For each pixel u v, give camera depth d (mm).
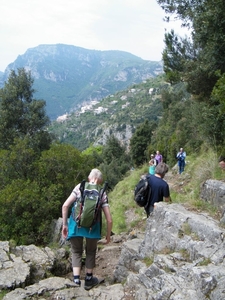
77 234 3805
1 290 3811
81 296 3646
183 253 3812
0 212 10383
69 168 13305
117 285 4047
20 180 12008
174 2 13461
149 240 4492
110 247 6336
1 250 4895
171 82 15133
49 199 11305
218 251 3453
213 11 10234
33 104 24078
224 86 8375
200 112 15805
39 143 23922
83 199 3760
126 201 13695
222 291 2801
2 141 22875
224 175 6492
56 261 4988
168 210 4512
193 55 14609
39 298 3555
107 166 42438
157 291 3379
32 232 10250
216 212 4727
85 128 197875
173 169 16703
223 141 9945
